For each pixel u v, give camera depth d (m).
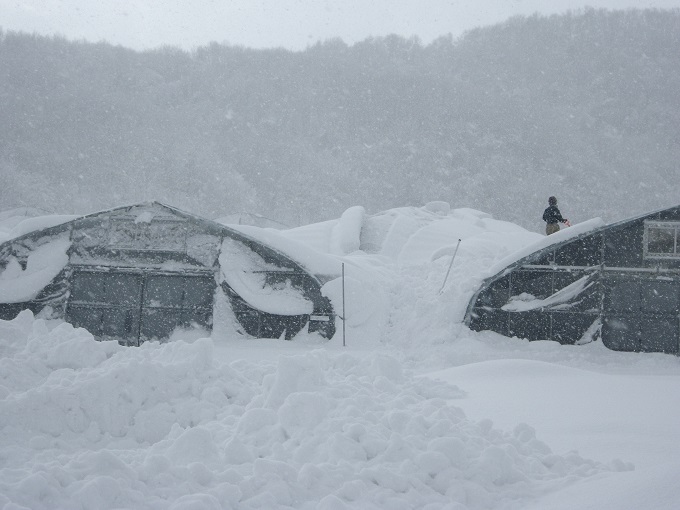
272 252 26.55
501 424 9.59
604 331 25.02
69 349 10.53
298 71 145.38
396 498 5.98
